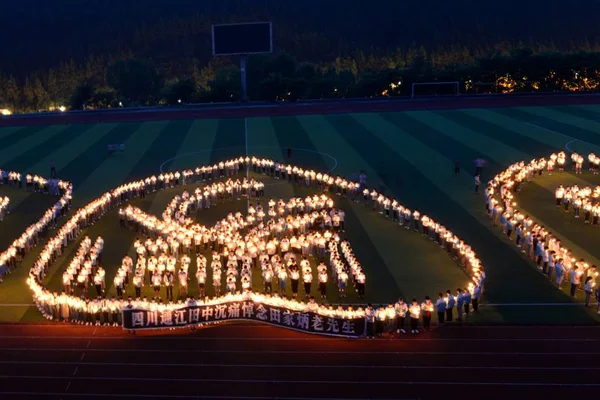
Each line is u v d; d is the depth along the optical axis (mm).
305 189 60156
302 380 28828
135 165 72062
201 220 52500
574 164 63531
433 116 93625
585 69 119062
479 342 31969
